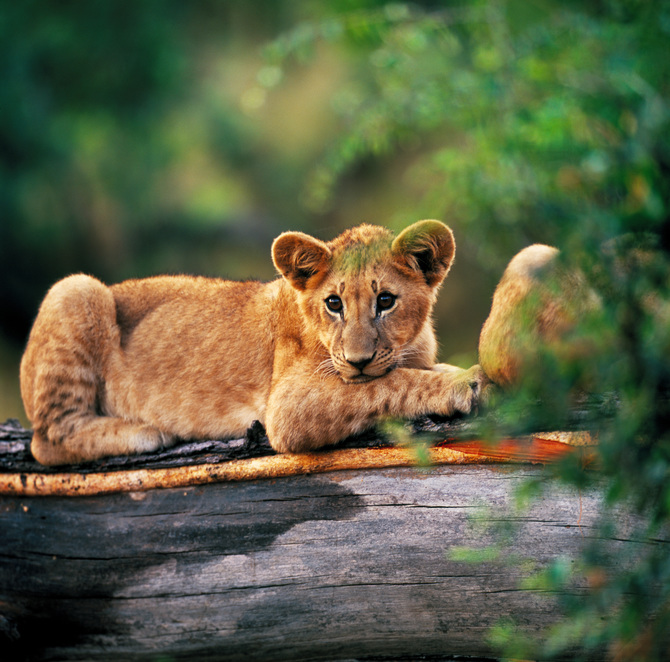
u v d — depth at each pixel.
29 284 30.94
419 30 12.58
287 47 12.43
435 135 21.55
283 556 8.58
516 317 7.68
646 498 6.85
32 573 9.14
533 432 7.74
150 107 31.12
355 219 31.16
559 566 6.88
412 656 8.59
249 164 35.97
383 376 8.91
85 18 29.28
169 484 9.06
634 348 6.50
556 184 10.52
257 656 8.80
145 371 10.31
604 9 11.86
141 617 8.89
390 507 8.43
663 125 8.62
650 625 7.37
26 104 28.61
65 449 9.68
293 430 8.81
